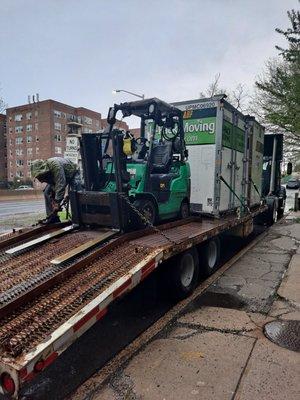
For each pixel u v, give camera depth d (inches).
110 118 217.0
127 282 136.4
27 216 613.0
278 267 267.7
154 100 209.3
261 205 432.1
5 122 2655.0
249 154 350.9
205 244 238.5
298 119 500.4
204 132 281.0
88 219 205.9
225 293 210.8
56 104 2405.3
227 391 113.7
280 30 490.9
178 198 249.3
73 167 243.8
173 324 167.3
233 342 147.5
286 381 118.9
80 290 127.5
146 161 214.7
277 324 165.5
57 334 99.2
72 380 127.2
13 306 112.2
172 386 117.5
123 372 127.0
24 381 86.5
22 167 2566.4
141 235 195.5
